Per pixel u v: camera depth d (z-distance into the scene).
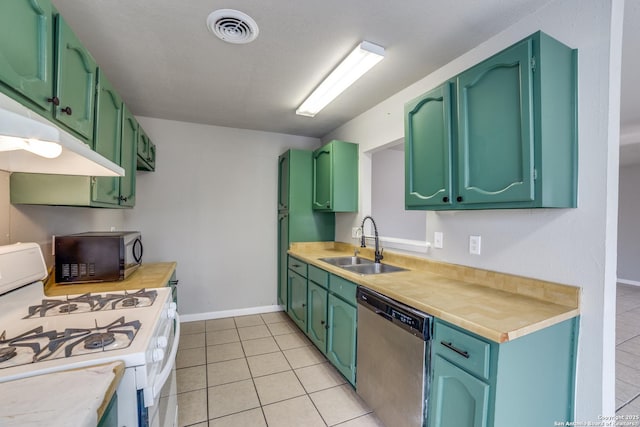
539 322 1.10
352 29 1.56
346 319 1.96
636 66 2.09
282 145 3.63
